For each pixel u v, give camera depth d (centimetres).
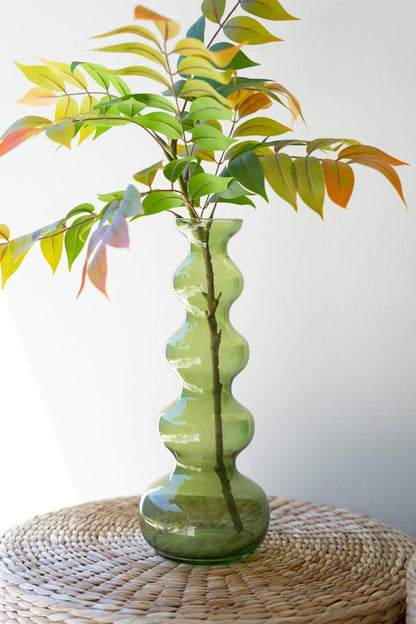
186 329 99
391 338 128
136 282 143
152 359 143
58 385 149
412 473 128
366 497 132
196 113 88
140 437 146
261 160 86
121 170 141
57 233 101
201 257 98
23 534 110
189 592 89
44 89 96
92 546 106
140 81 138
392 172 89
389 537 108
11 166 147
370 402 130
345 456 132
